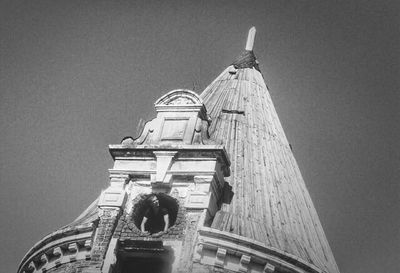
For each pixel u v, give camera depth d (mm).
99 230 32625
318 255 34562
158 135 35250
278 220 34594
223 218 32781
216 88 43000
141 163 34344
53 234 33500
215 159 33750
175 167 33719
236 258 31188
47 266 33375
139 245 31781
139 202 33156
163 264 31875
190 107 36094
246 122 39812
